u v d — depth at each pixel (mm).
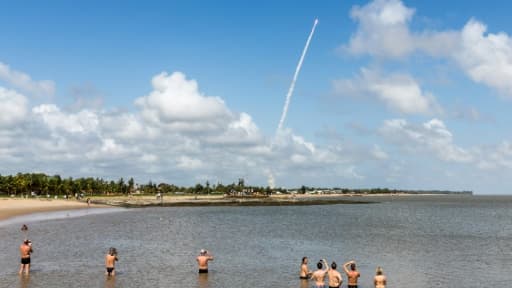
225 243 63250
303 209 184375
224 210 165375
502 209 198750
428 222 111750
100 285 34250
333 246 61312
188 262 45531
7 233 68938
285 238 70938
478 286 36562
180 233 76750
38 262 43844
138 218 111938
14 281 35094
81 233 72125
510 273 42000
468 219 125625
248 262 46531
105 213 128250
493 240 70312
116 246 57375
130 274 38781
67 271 39500
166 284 35125
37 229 76812
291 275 39531
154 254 50938
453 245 63469
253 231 82688
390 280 38812
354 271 34438
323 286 32438
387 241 67938
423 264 46938
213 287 34438
